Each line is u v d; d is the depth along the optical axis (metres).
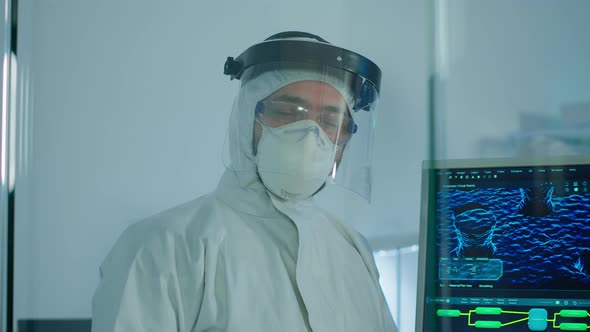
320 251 1.04
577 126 0.96
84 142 0.92
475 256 0.85
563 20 1.00
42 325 0.85
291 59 0.95
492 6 0.99
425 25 0.51
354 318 1.00
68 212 0.91
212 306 0.88
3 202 0.66
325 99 0.98
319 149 0.98
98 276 0.93
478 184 0.88
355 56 0.98
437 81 0.50
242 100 1.02
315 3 1.08
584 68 0.99
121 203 0.97
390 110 1.07
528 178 0.88
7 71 0.72
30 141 0.79
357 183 1.06
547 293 0.83
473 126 0.97
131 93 0.96
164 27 0.99
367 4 1.07
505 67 0.99
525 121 0.96
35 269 0.84
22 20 0.78
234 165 1.04
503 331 0.82
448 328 0.79
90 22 0.91
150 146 1.00
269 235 1.01
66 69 0.88
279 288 0.94
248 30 1.06
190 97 1.03
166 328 0.84
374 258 1.11
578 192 0.87
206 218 0.98
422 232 0.84
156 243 0.91
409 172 1.07
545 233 0.86
